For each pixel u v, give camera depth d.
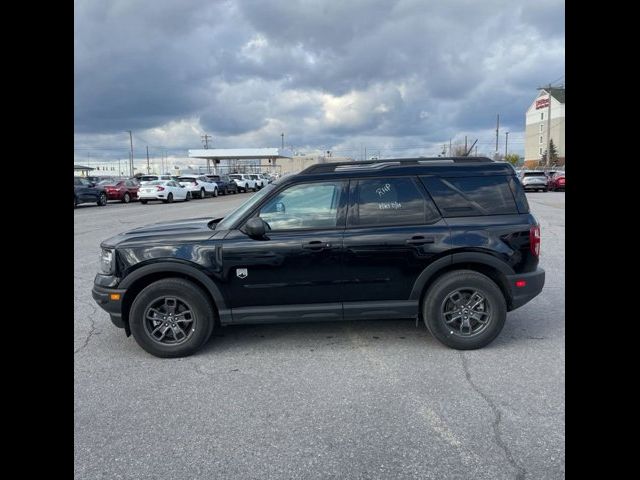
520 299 4.47
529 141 100.00
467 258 4.40
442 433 3.01
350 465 2.71
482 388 3.62
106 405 3.48
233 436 3.04
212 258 4.34
